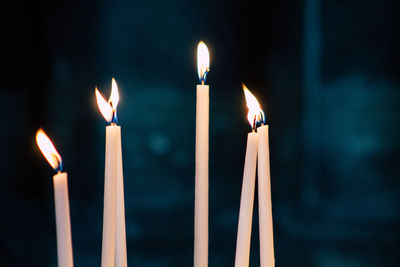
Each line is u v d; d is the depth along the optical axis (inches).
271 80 279.1
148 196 291.0
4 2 277.0
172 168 297.9
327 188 273.1
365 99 275.1
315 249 216.8
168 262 211.3
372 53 273.6
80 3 284.5
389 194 266.4
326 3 270.8
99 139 285.0
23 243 229.5
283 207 263.1
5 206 268.1
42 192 280.7
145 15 294.7
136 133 297.4
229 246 227.9
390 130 273.7
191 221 262.7
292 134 273.3
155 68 297.4
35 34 280.2
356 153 275.0
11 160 281.1
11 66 280.5
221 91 299.7
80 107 284.0
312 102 271.3
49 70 281.9
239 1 292.7
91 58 287.1
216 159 301.1
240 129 301.4
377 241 221.0
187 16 296.8
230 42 295.9
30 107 282.0
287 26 274.7
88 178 282.8
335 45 273.6
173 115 299.3
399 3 271.0
